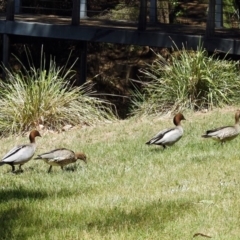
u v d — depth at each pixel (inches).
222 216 340.8
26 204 378.3
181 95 684.7
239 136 536.4
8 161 459.8
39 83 676.7
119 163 482.9
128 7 1101.1
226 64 711.1
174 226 329.4
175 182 412.2
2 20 794.8
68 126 658.2
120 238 315.9
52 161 459.2
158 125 628.1
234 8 1072.8
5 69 745.0
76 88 698.2
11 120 660.7
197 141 532.1
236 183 400.5
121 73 1047.6
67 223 342.6
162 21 1093.8
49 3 1126.4
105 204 371.9
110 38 744.3
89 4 1149.7
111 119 689.0
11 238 324.5
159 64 735.7
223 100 693.3
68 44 1050.1
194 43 715.4
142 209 358.3
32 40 834.2
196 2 1203.9
